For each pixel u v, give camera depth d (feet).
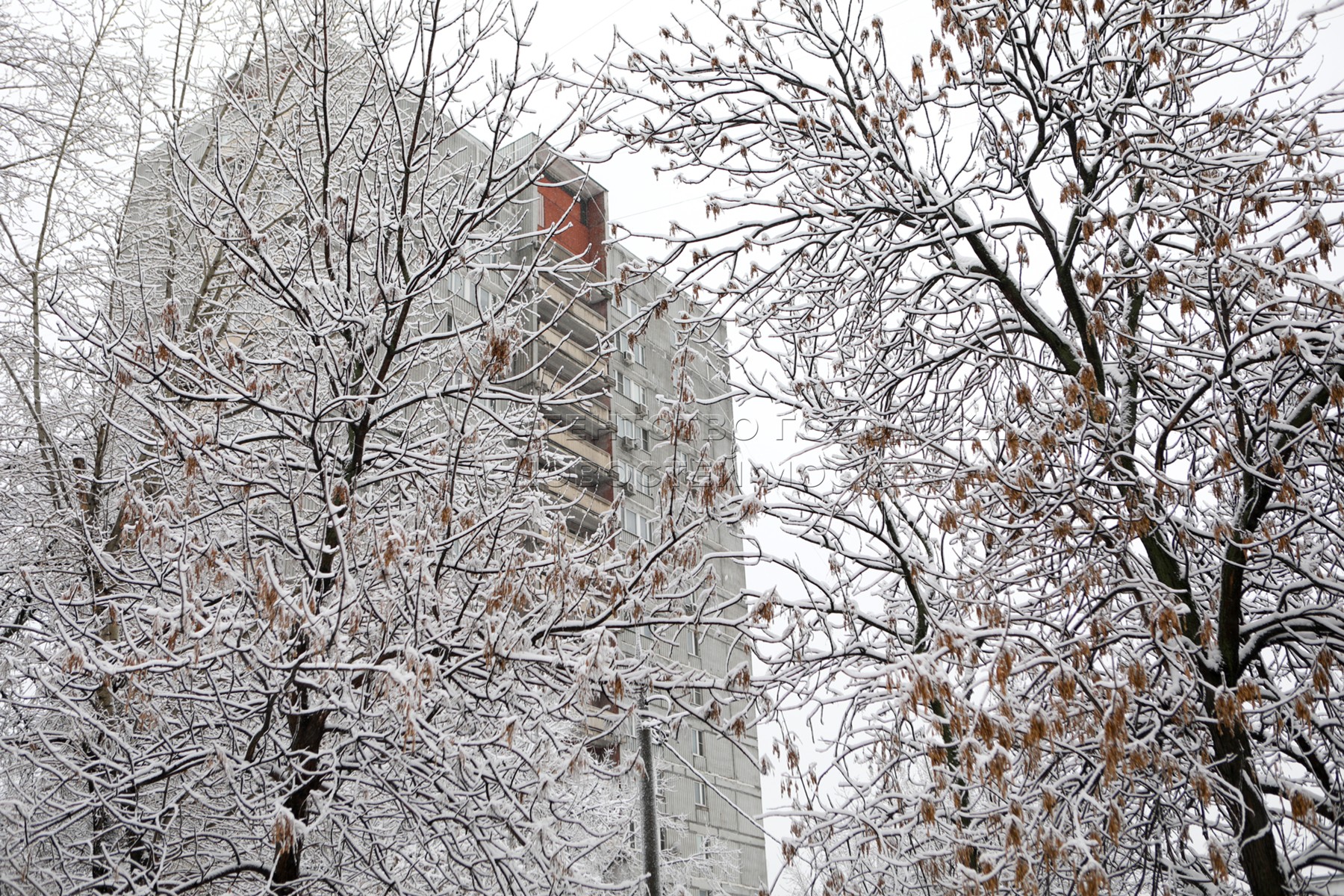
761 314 30.48
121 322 33.37
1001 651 19.99
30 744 27.91
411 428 32.86
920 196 29.53
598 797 43.04
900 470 27.86
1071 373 27.45
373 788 26.50
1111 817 19.75
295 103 32.94
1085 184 27.45
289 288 27.99
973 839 22.54
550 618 25.95
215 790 26.40
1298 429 23.34
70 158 36.52
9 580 30.09
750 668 24.57
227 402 26.16
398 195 30.48
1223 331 23.70
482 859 25.63
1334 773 26.53
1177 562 25.12
